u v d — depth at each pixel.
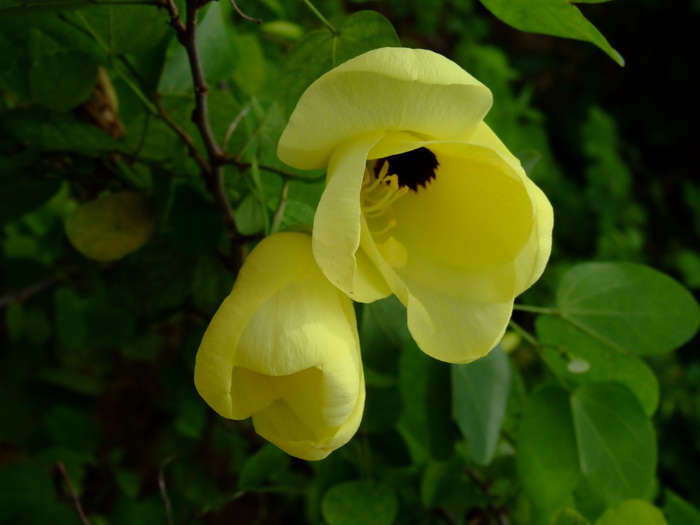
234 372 0.17
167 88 0.24
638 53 0.92
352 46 0.20
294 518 0.43
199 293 0.27
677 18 0.90
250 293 0.16
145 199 0.25
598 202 0.69
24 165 0.25
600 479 0.24
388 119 0.16
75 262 0.34
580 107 0.88
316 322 0.16
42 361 0.40
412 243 0.19
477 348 0.17
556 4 0.18
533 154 0.25
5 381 0.38
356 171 0.15
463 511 0.29
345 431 0.17
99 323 0.34
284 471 0.32
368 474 0.27
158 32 0.22
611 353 0.25
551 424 0.24
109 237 0.25
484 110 0.16
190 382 0.35
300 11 0.45
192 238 0.24
